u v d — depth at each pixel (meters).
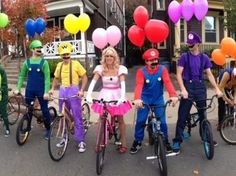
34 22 4.57
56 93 6.12
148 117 3.39
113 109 3.28
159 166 3.01
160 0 13.04
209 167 3.14
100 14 13.48
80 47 10.41
